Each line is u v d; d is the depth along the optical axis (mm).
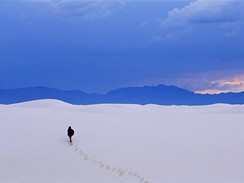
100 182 18750
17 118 36500
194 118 42312
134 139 29516
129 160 23094
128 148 26375
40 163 22281
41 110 44188
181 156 24125
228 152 25188
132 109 71062
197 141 28859
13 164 21969
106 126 34719
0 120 35375
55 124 34312
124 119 39562
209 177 19562
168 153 24938
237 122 38906
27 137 29281
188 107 81125
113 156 24109
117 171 20766
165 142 28469
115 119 39156
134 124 36406
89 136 30297
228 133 32375
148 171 20719
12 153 24516
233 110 64688
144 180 19047
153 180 19031
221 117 43969
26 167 21375
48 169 21078
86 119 37844
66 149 26047
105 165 22000
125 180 19125
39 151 25250
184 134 31766
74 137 29781
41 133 30672
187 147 26734
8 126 32781
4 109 44688
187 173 20328
